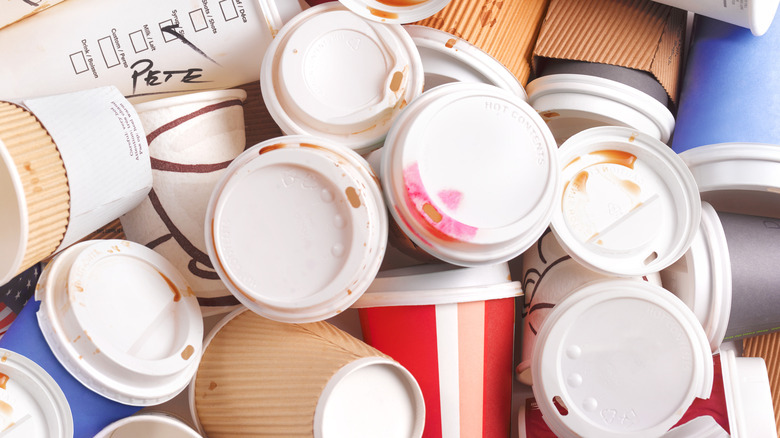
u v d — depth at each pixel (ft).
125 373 4.79
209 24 5.98
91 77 6.04
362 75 5.86
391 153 5.36
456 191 5.22
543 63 6.83
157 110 5.86
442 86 5.52
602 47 6.25
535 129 5.48
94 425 4.87
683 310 5.71
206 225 5.43
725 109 6.30
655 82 6.35
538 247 6.61
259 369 5.66
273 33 6.13
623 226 5.95
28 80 5.95
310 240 5.27
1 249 4.87
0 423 4.51
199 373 5.98
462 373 5.87
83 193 5.07
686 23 7.14
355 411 5.21
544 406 5.84
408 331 5.88
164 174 5.97
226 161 6.15
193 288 6.15
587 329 5.77
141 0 5.86
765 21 6.10
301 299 5.23
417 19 5.81
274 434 5.43
